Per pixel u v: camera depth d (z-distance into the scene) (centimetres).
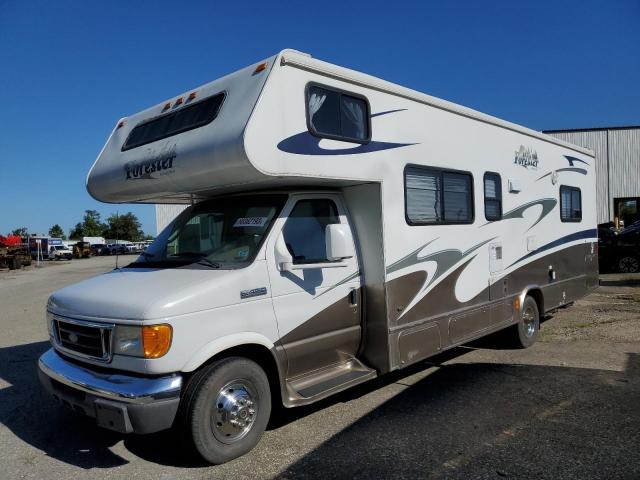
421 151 540
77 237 10194
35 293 1711
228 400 385
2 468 394
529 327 727
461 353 706
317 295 454
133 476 376
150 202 590
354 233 501
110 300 384
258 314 406
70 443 437
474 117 623
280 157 403
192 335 366
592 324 853
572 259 848
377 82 491
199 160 419
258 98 396
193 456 390
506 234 675
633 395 513
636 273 1602
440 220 561
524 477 359
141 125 526
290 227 446
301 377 454
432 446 411
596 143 2725
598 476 357
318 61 438
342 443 421
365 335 500
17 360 715
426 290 538
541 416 468
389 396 534
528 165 731
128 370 366
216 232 464
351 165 459
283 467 382
